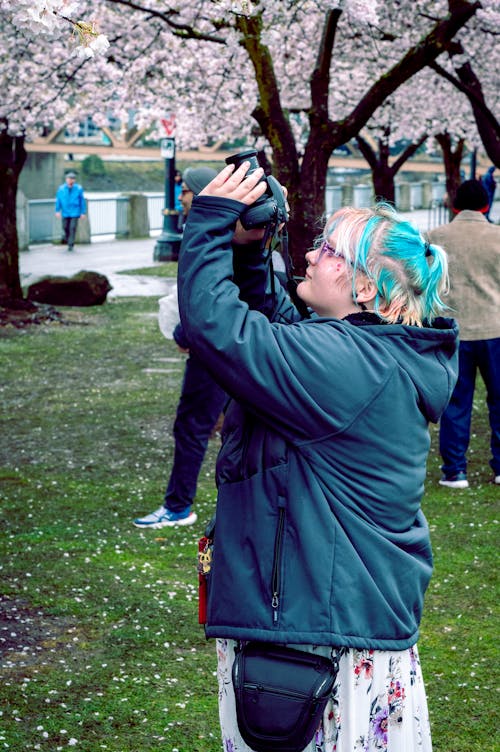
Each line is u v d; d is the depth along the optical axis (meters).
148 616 4.29
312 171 8.84
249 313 1.90
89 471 6.77
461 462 6.36
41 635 4.08
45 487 6.36
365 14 8.26
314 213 8.82
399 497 1.91
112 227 29.45
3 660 3.82
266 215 1.95
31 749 3.15
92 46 3.74
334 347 1.88
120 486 6.40
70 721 3.35
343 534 1.86
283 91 14.66
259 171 1.95
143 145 37.03
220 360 1.86
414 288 1.98
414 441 1.93
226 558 1.90
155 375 10.27
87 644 4.00
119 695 3.56
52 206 27.16
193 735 3.29
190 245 1.92
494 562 4.99
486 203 6.23
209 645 4.03
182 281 1.92
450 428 6.31
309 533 1.85
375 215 2.00
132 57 12.30
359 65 14.50
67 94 13.14
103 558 5.01
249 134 15.52
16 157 14.21
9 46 10.91
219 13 8.34
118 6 11.41
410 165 31.55
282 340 1.87
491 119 10.62
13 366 10.65
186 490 5.56
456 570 4.88
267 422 1.89
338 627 1.82
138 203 29.80
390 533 1.91
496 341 6.15
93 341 12.37
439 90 16.09
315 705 1.80
